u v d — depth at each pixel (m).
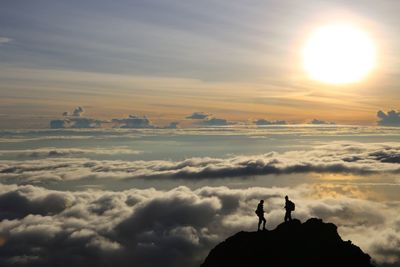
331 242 36.72
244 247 36.69
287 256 35.12
